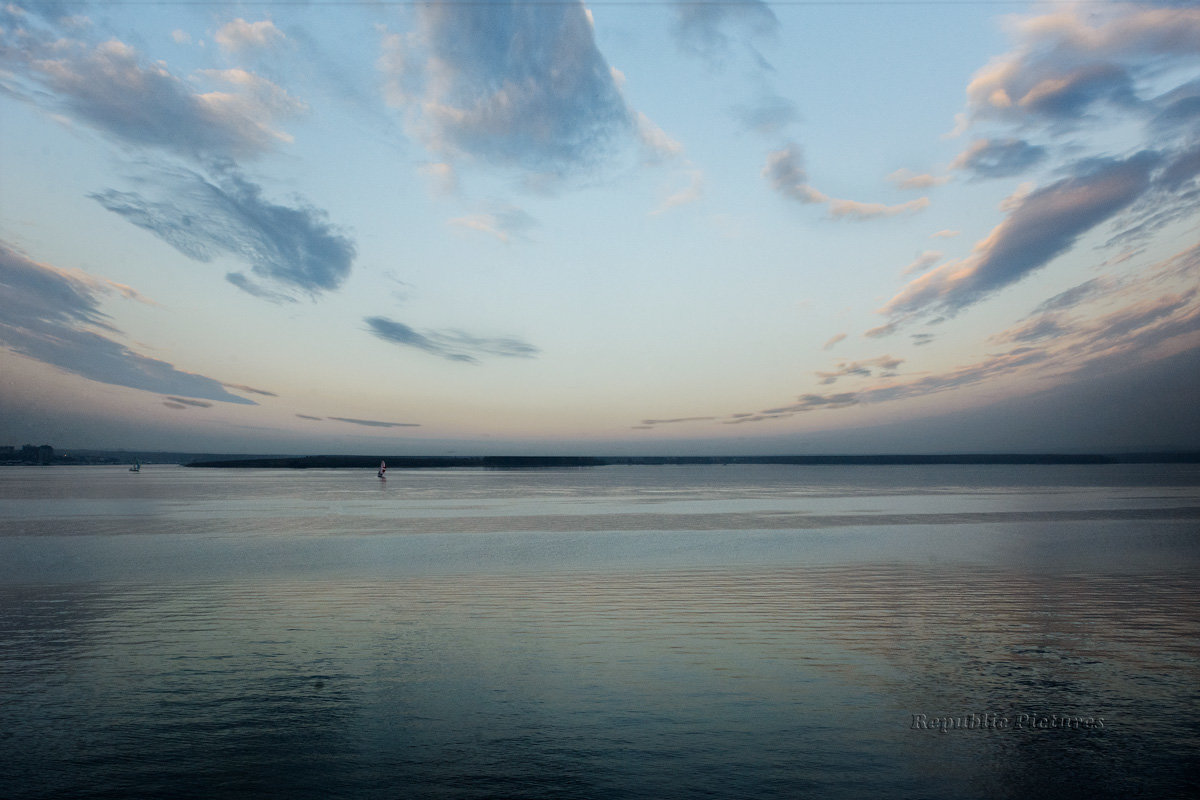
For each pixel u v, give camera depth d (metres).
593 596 11.03
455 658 7.71
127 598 10.82
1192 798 4.68
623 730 5.79
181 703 6.36
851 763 5.20
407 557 15.24
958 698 6.52
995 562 14.45
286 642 8.34
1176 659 7.70
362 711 6.17
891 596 11.03
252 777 4.94
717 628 9.05
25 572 13.21
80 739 5.55
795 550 16.42
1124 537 18.84
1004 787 4.84
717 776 4.98
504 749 5.41
